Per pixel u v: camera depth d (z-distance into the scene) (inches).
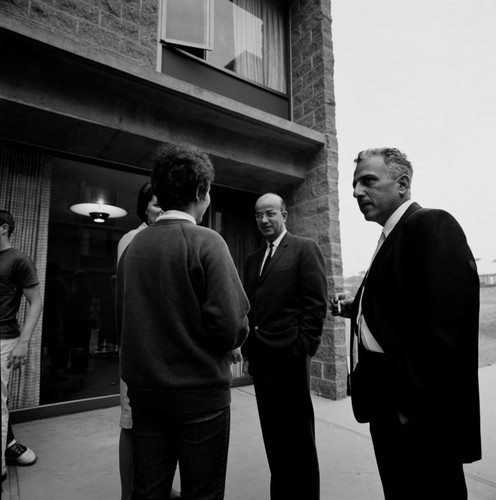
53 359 129.3
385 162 47.4
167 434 38.9
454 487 36.9
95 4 127.1
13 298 81.1
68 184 139.3
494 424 117.5
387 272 42.4
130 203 153.4
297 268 71.3
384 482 42.5
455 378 34.3
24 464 86.5
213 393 38.9
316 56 176.4
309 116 175.9
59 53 102.3
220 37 170.7
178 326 37.3
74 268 137.3
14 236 121.3
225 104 131.3
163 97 123.3
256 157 155.1
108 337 143.2
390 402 40.4
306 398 66.5
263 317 70.6
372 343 44.3
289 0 196.4
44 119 111.5
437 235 38.3
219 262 39.0
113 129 119.2
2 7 110.1
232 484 79.5
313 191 167.2
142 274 39.4
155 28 140.9
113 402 136.6
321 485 78.8
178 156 43.1
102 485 78.0
